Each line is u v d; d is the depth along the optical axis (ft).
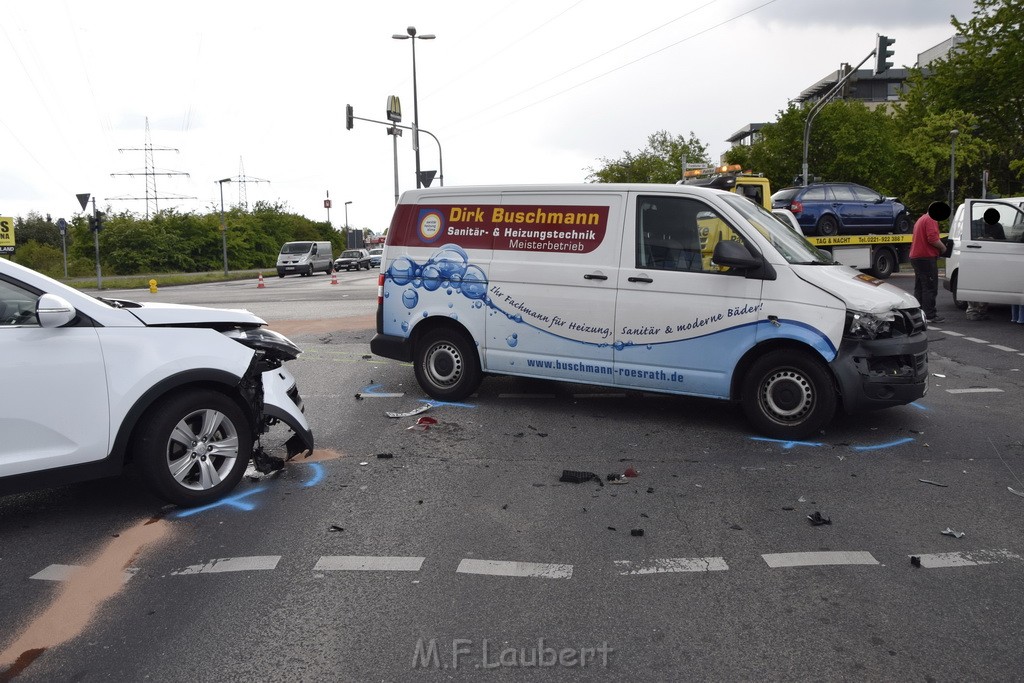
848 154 135.85
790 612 12.39
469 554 14.64
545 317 24.67
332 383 30.40
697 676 10.66
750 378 22.20
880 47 75.82
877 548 14.82
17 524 16.40
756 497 17.57
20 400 15.48
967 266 43.88
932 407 25.75
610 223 23.84
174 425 16.85
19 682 10.69
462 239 26.03
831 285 21.50
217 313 18.11
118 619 12.38
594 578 13.62
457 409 25.84
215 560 14.48
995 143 123.75
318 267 162.91
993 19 110.01
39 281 16.19
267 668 10.95
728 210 22.56
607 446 21.62
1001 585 13.30
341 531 15.78
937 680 10.55
